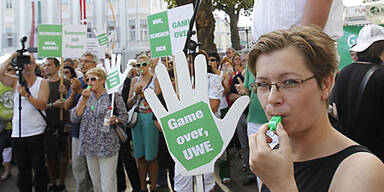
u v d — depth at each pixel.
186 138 1.37
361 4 6.68
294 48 0.93
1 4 25.42
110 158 3.75
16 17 25.44
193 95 1.37
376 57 2.24
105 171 3.74
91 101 3.80
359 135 2.19
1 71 4.07
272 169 0.85
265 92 0.99
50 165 4.70
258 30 1.99
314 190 0.93
